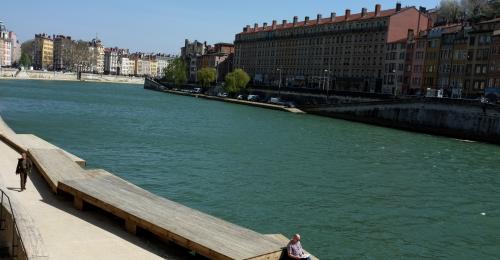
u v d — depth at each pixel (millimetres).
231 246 17391
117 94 165750
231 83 164000
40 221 20031
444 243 25156
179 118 88875
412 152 60062
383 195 34750
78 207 22250
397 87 130875
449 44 112438
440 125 89812
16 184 25734
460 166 50719
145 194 23188
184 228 18734
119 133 61312
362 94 116188
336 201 32000
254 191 33344
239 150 52062
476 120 82750
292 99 146000
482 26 103500
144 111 100875
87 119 76938
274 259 17391
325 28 163250
